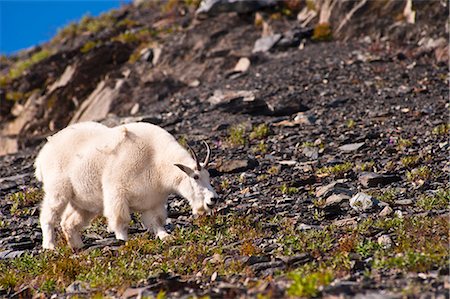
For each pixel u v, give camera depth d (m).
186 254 25.42
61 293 22.97
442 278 19.52
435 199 30.77
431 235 24.62
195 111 57.88
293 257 23.02
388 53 65.31
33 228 35.19
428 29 67.19
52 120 71.44
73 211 30.97
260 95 58.72
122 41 80.38
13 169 52.59
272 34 73.25
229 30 75.69
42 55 89.25
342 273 21.02
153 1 98.44
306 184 37.44
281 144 46.12
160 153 29.89
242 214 32.03
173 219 33.47
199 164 29.61
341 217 30.38
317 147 44.41
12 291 24.31
